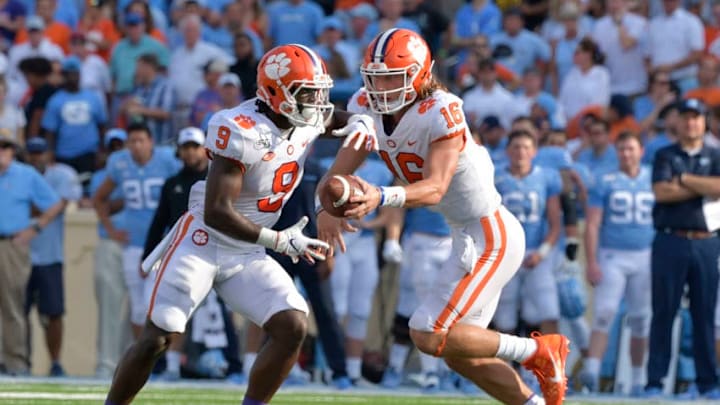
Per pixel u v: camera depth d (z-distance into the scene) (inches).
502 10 1800.0
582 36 1637.6
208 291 674.8
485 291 721.6
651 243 1221.7
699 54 1579.7
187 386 1136.8
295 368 1222.9
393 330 1250.0
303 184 1123.9
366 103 719.1
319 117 672.4
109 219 1286.9
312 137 679.1
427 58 684.1
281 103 651.5
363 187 633.6
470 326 724.7
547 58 1625.2
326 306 1166.3
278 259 1149.7
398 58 672.4
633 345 1237.7
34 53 1646.2
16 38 1720.0
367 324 1359.5
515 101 1469.0
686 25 1577.3
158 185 1259.8
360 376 1273.4
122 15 1724.9
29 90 1627.7
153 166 1262.3
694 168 1144.2
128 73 1599.4
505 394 737.6
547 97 1477.6
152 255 685.9
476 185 711.1
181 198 1114.7
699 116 1142.3
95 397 968.3
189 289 665.0
